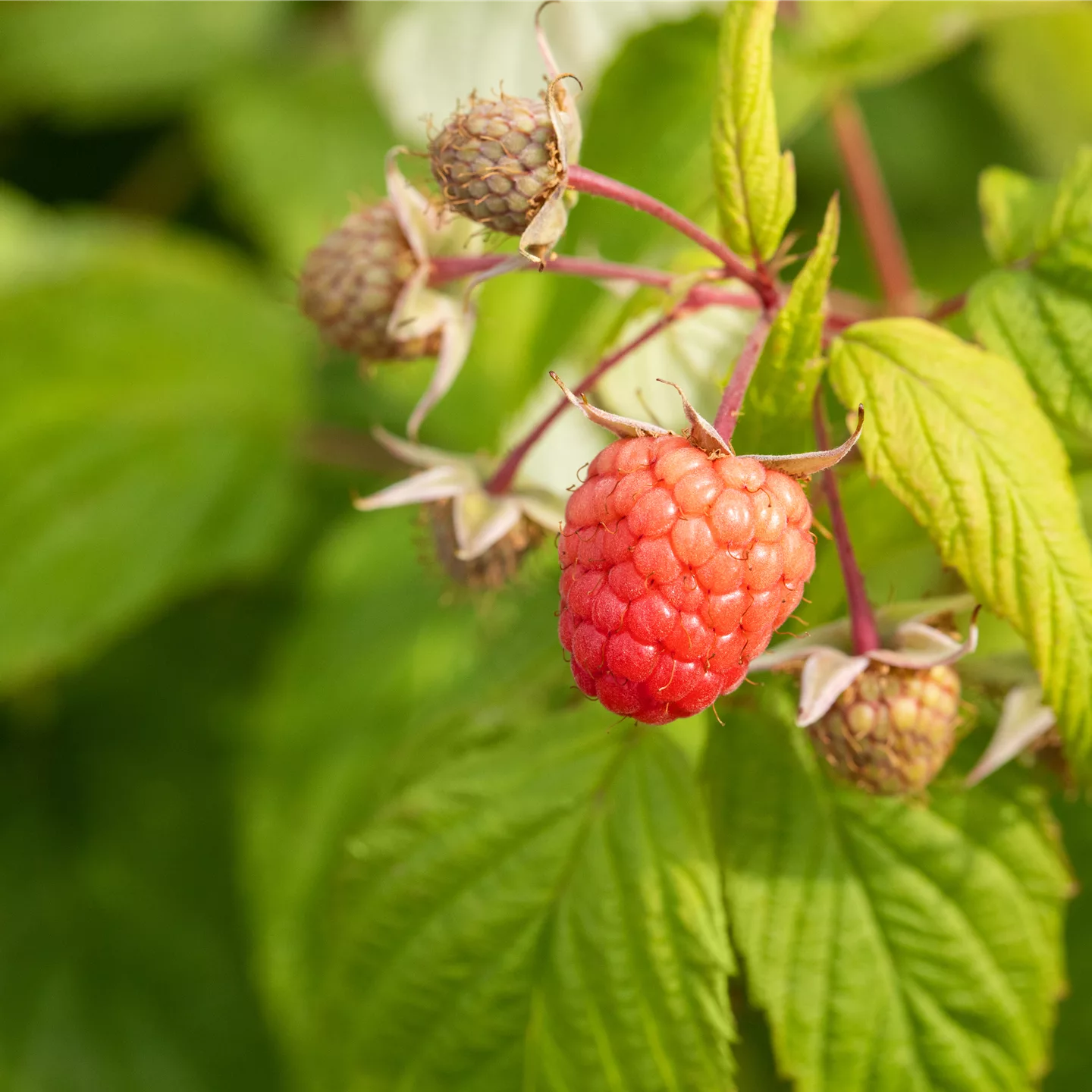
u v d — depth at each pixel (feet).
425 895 1.26
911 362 1.19
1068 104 1.59
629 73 1.33
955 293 1.51
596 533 1.15
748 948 1.24
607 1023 1.24
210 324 1.52
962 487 1.18
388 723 1.42
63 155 1.83
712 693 1.15
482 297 1.38
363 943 1.27
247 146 1.71
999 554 1.18
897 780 1.20
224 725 1.74
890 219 1.38
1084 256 1.23
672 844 1.25
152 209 1.80
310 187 1.69
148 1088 1.65
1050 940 1.23
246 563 1.56
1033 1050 1.23
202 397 1.55
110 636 1.66
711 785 1.25
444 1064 1.26
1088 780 1.19
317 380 1.60
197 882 1.73
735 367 1.20
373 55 1.54
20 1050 1.64
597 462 1.15
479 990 1.26
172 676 1.74
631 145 1.33
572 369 1.37
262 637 1.73
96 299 1.47
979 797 1.24
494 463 1.26
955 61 1.79
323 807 1.41
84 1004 1.67
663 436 1.15
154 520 1.53
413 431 1.24
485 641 1.34
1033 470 1.18
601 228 1.32
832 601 1.22
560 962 1.25
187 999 1.69
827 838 1.24
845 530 1.20
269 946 1.40
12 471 1.49
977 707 1.23
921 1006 1.23
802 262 1.40
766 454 1.18
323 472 1.63
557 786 1.26
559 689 1.28
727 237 1.20
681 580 1.14
